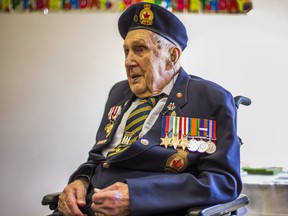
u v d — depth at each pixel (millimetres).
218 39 2461
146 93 1541
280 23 2412
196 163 1400
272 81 2387
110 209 1223
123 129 1541
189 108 1473
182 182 1275
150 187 1254
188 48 2479
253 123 2365
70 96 2600
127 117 1553
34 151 2598
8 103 2633
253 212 1781
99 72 2594
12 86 2635
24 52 2643
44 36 2635
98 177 1458
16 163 2604
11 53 2650
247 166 2225
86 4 2617
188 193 1256
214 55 2459
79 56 2609
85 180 1521
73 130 2584
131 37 1531
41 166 2590
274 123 2357
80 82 2600
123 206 1228
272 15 2422
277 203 1769
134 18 1545
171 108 1478
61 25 2629
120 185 1266
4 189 2604
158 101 1522
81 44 2611
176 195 1253
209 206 1226
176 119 1454
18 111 2623
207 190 1251
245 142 2361
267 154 2344
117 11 2600
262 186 1782
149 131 1445
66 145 2582
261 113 2369
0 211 2596
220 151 1367
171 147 1407
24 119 2615
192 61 2473
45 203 1494
